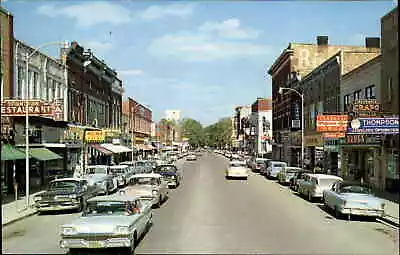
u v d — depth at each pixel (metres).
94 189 26.50
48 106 28.91
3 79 30.53
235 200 27.28
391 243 14.98
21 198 28.88
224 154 139.12
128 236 12.93
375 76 35.31
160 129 145.25
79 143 46.00
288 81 73.44
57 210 23.08
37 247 14.45
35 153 32.50
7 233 17.12
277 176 44.03
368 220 20.41
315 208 24.28
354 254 13.20
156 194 23.30
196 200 27.08
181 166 73.44
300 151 64.31
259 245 14.35
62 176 38.53
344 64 44.59
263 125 108.75
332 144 47.34
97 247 12.82
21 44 33.59
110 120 65.69
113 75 65.94
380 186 34.06
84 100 51.06
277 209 23.56
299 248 13.97
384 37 33.03
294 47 72.56
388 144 32.09
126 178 36.66
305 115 61.22
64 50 44.22
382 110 33.06
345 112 42.44
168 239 15.31
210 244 14.47
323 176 27.17
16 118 32.09
